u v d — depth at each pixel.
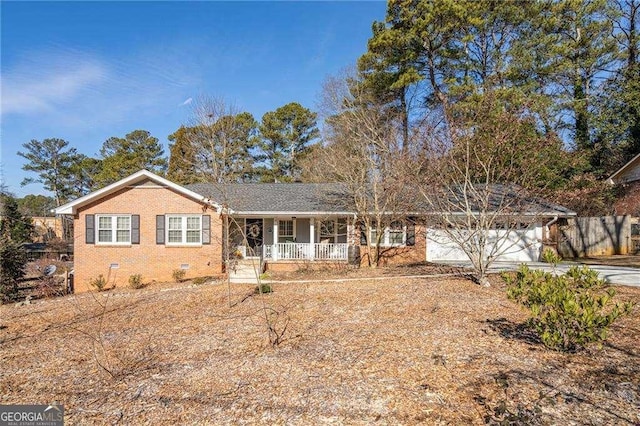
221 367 5.34
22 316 9.93
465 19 21.48
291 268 17.12
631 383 4.19
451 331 6.49
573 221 17.56
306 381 4.70
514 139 10.83
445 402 3.97
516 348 5.47
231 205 16.64
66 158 52.56
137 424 3.85
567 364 4.81
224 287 12.38
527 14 22.00
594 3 22.11
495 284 10.63
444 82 22.33
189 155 31.08
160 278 16.11
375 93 23.53
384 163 16.84
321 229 19.12
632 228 18.25
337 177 21.56
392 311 8.23
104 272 15.96
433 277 12.40
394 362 5.18
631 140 20.61
